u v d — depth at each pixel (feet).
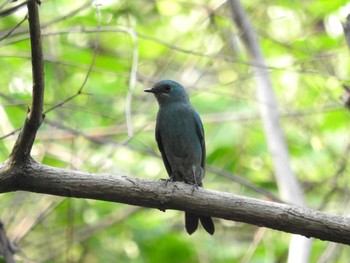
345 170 50.19
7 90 45.78
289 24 52.37
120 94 48.14
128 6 48.11
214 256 49.67
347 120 52.39
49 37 46.42
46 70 45.98
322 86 50.78
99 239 50.39
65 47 48.26
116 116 46.80
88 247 49.83
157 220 51.16
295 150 53.36
